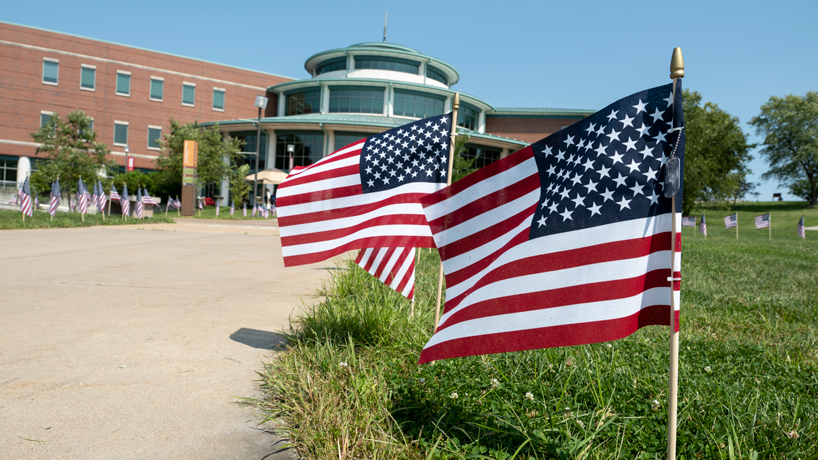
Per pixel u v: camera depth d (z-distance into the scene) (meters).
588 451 2.47
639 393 3.30
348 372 3.44
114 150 45.88
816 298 7.18
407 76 45.38
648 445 2.62
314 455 2.50
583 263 2.33
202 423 2.83
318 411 2.84
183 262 9.16
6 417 2.81
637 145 2.27
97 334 4.43
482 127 49.22
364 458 2.45
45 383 3.31
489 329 2.46
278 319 5.15
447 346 2.53
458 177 21.28
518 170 2.60
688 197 46.03
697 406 3.07
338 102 44.09
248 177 36.31
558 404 2.86
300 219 4.28
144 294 6.18
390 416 2.81
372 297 5.61
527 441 2.48
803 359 4.29
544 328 2.36
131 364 3.72
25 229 15.55
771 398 3.27
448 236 2.77
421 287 6.68
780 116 64.25
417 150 4.10
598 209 2.33
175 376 3.52
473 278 2.65
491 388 3.27
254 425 2.83
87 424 2.77
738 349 4.42
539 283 2.42
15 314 5.02
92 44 44.97
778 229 41.09
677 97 2.12
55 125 35.62
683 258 12.88
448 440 2.57
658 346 4.46
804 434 2.71
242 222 24.22
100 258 9.33
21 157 43.38
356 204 4.21
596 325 2.27
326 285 7.00
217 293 6.38
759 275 9.83
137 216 22.14
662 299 2.20
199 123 42.34
